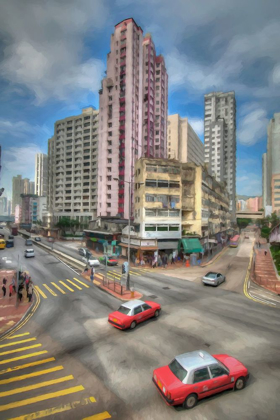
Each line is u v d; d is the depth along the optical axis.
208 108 162.50
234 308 19.86
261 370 11.28
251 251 59.00
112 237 50.72
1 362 12.22
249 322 16.91
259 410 8.78
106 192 74.25
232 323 16.70
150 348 13.34
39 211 142.25
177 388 8.70
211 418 8.41
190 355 10.17
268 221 105.44
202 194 46.44
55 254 50.03
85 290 25.38
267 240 80.75
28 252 45.81
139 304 16.88
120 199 72.19
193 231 44.62
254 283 28.92
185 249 39.16
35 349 13.55
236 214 147.75
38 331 15.93
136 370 11.30
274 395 9.59
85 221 89.19
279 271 32.34
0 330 16.08
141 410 8.81
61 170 100.31
